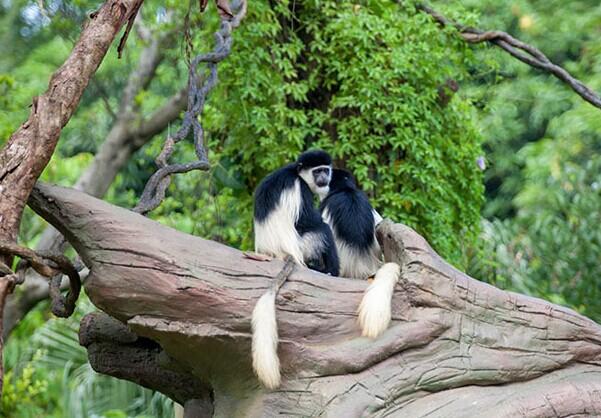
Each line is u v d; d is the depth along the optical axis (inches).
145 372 333.4
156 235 279.1
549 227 693.9
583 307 673.0
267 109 509.7
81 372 603.2
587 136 884.6
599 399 296.7
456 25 550.3
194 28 591.5
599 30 904.3
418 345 291.3
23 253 257.6
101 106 821.9
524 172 869.8
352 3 538.6
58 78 274.1
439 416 282.0
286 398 279.6
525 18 848.9
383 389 282.5
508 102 884.6
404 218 509.4
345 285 296.7
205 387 329.7
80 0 596.1
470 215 549.3
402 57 509.4
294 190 351.3
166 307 274.2
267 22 510.6
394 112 507.5
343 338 288.8
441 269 301.4
